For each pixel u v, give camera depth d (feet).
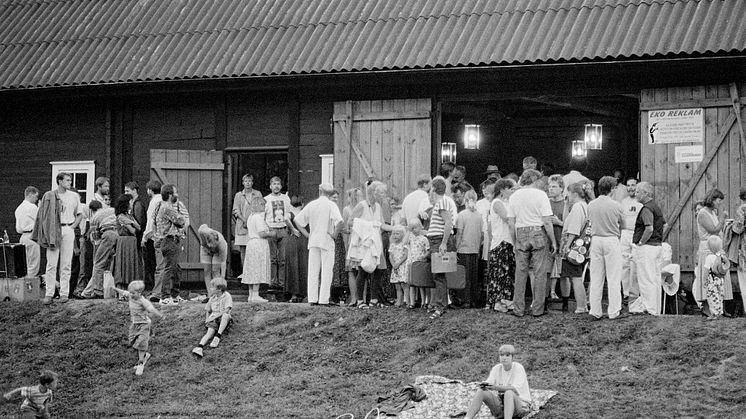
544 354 46.26
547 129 78.28
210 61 65.92
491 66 58.59
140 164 69.77
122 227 58.39
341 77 62.34
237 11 70.23
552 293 54.03
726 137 55.72
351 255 54.08
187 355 50.98
